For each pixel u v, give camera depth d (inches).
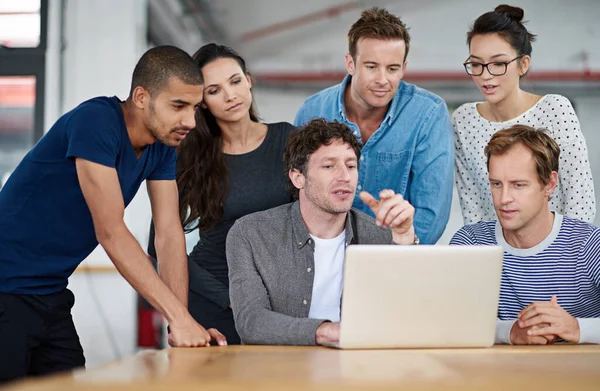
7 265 80.6
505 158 79.2
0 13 221.6
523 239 81.1
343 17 337.1
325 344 68.9
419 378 44.1
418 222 98.9
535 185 78.8
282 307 80.0
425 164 99.6
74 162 78.4
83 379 41.8
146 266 73.2
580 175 96.5
